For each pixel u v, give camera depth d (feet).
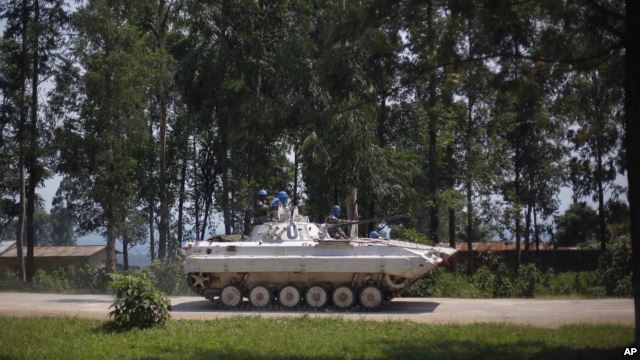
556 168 128.98
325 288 68.39
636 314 38.81
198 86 103.86
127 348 44.11
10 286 104.06
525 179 131.85
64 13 114.21
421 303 75.10
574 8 38.88
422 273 66.33
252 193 118.11
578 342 44.37
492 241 185.26
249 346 44.47
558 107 48.55
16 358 41.29
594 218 158.61
